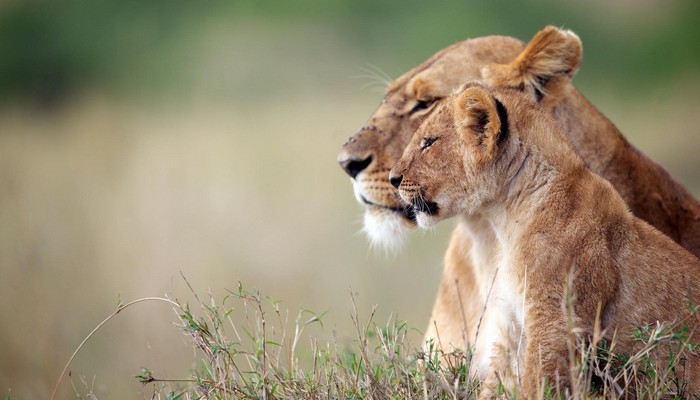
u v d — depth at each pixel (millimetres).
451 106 7719
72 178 18641
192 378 7652
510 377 7031
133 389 10688
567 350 6750
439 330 8594
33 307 12727
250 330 10586
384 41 33438
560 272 6910
